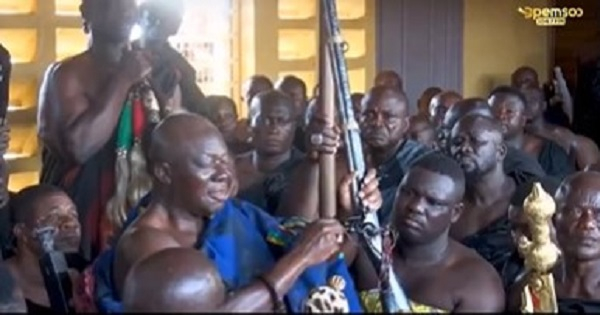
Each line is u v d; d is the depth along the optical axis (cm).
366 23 666
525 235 321
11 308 277
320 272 243
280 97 429
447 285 290
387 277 256
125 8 347
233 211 260
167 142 257
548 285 270
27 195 326
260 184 395
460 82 709
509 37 729
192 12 605
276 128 423
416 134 494
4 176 386
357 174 282
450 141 398
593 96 721
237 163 429
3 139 394
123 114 341
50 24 545
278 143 424
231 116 480
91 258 327
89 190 337
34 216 321
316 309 228
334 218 271
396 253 298
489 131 391
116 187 334
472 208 394
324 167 283
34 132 536
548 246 269
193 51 607
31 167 534
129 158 336
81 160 339
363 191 280
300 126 463
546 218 269
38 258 320
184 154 255
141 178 335
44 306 311
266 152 425
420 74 689
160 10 430
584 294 304
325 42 285
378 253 273
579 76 734
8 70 412
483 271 293
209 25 610
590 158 568
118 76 342
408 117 458
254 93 558
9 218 337
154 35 429
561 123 699
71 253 323
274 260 254
